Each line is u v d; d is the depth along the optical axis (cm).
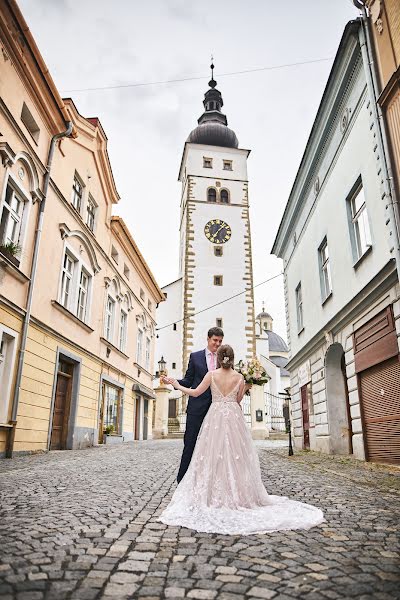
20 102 1052
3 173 964
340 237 1177
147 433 2608
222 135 4725
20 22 974
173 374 3988
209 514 387
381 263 919
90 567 258
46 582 234
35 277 1120
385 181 862
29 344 1082
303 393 1598
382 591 229
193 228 4206
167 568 261
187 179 4381
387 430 917
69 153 1383
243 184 4453
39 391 1129
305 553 291
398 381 870
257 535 336
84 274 1545
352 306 1062
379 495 539
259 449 1600
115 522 370
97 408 1602
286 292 1895
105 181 1736
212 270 4084
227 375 469
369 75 933
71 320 1367
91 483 600
